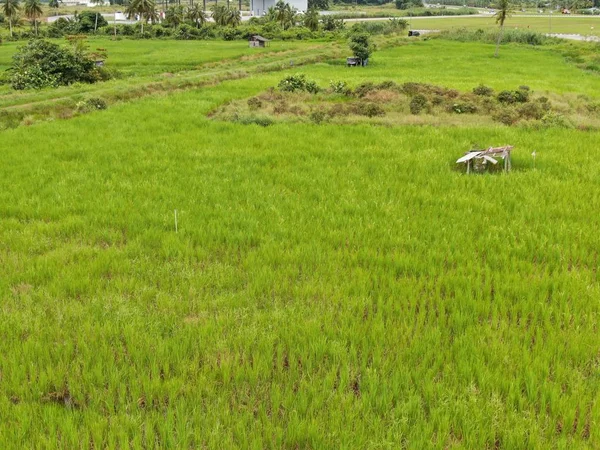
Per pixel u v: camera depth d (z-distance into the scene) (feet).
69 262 35.55
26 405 21.48
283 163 58.13
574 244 36.60
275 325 27.66
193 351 25.70
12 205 44.34
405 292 30.94
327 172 54.19
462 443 20.01
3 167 55.31
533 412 21.22
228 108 90.22
